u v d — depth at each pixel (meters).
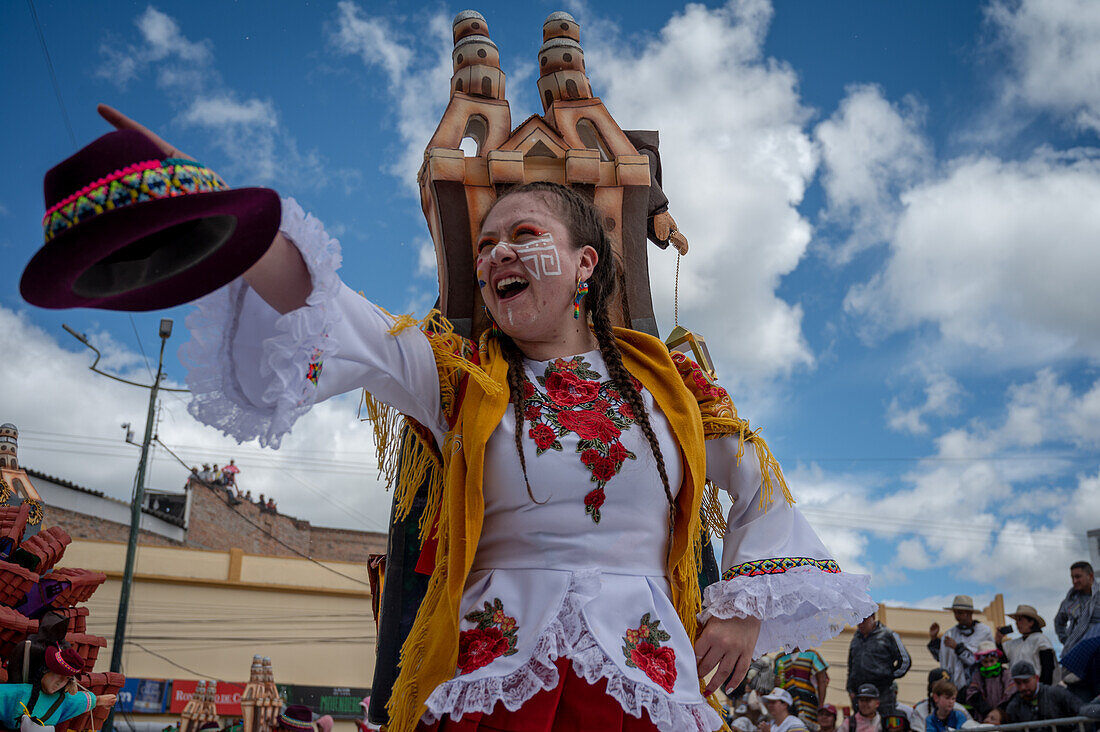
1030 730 6.91
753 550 2.14
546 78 2.99
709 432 2.22
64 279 1.37
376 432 2.13
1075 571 7.52
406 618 2.25
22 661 4.11
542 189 2.24
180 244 1.47
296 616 25.30
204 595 24.88
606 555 1.95
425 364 2.03
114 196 1.36
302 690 24.75
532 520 1.95
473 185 2.77
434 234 2.87
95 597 24.05
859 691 8.60
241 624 24.91
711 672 2.13
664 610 1.96
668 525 2.05
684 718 1.82
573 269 2.16
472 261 2.71
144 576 24.50
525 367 2.13
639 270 2.80
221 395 1.70
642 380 2.15
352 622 25.66
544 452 1.96
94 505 27.22
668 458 2.05
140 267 1.47
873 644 8.80
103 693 4.47
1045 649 7.84
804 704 9.68
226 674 24.39
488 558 1.98
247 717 11.45
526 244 2.12
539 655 1.80
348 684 25.16
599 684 1.81
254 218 1.46
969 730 6.81
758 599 2.05
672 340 2.63
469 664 1.83
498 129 2.88
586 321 2.25
